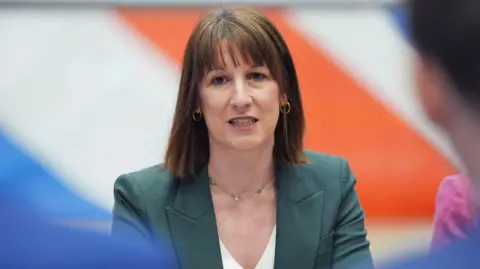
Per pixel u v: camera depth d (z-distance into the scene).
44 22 5.55
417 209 5.52
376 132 5.66
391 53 5.63
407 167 5.57
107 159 5.55
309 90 5.70
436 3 0.83
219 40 2.79
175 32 5.63
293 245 2.91
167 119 5.63
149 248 0.84
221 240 2.92
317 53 5.70
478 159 0.88
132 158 5.58
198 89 2.91
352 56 5.68
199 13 5.63
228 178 2.98
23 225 0.80
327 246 2.96
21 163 1.37
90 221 0.89
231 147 2.88
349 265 2.91
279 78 2.88
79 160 5.52
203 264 2.83
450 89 0.86
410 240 0.91
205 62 2.83
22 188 0.93
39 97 5.53
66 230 0.81
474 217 0.90
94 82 5.60
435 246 0.90
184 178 3.01
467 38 0.82
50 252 0.79
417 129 5.60
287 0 5.61
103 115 5.59
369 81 5.66
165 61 5.62
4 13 5.50
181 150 3.01
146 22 5.62
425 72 0.87
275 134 3.08
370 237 5.28
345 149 5.68
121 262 0.80
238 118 2.80
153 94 5.63
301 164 3.12
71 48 5.58
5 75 5.50
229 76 2.83
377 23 5.64
